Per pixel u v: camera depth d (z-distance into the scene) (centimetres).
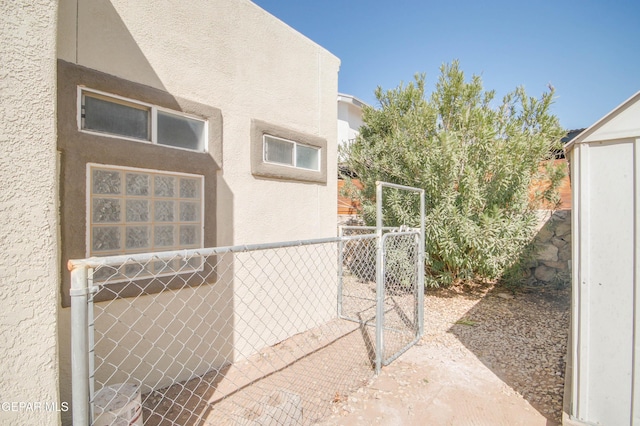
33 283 125
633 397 198
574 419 218
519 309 519
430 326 445
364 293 607
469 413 247
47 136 132
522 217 537
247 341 354
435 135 546
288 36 412
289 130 407
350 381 296
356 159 674
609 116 202
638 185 195
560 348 366
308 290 436
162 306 284
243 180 354
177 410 253
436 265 582
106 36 251
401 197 579
